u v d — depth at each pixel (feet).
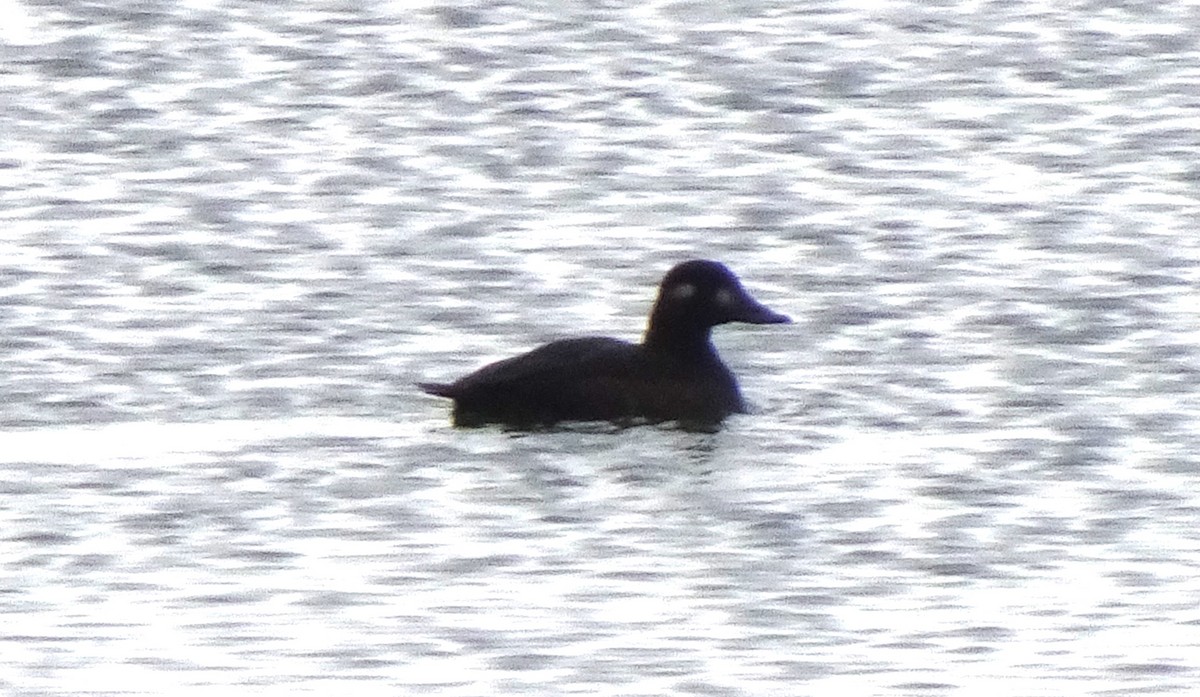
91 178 75.72
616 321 64.80
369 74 85.20
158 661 44.57
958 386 59.62
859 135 79.51
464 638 45.57
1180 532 50.60
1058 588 47.98
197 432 56.18
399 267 68.18
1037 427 56.65
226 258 68.69
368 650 45.06
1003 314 64.44
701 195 74.23
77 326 63.31
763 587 48.06
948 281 67.00
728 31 88.74
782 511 51.65
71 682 43.65
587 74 85.10
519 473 53.72
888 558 49.32
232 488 52.60
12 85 84.17
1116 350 61.93
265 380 59.93
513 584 48.11
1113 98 82.99
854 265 68.49
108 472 53.36
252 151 78.23
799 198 73.87
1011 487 53.06
